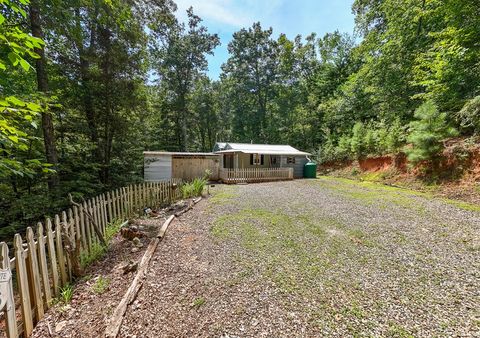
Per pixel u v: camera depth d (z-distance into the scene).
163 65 25.08
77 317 2.62
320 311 2.62
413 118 13.08
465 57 8.47
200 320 2.49
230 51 32.78
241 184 14.34
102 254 4.28
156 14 10.27
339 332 2.30
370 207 7.40
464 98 9.11
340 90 23.00
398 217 6.25
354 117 20.20
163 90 26.80
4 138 3.01
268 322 2.45
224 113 36.19
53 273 2.98
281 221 6.03
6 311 2.09
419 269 3.57
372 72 16.61
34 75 7.23
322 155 21.84
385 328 2.35
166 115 27.88
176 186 9.26
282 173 16.80
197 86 30.84
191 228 5.57
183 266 3.70
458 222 5.65
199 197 9.23
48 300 2.82
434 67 9.95
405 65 13.89
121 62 8.88
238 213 6.85
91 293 3.08
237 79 33.84
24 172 3.85
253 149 18.59
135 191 7.08
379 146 14.35
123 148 9.99
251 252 4.21
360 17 19.61
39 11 6.12
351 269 3.58
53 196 6.38
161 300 2.83
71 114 8.50
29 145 6.59
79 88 8.47
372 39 17.73
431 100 10.09
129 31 8.84
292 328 2.36
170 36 22.77
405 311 2.62
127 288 3.10
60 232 3.31
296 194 10.09
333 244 4.55
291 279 3.30
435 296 2.90
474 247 4.32
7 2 2.49
